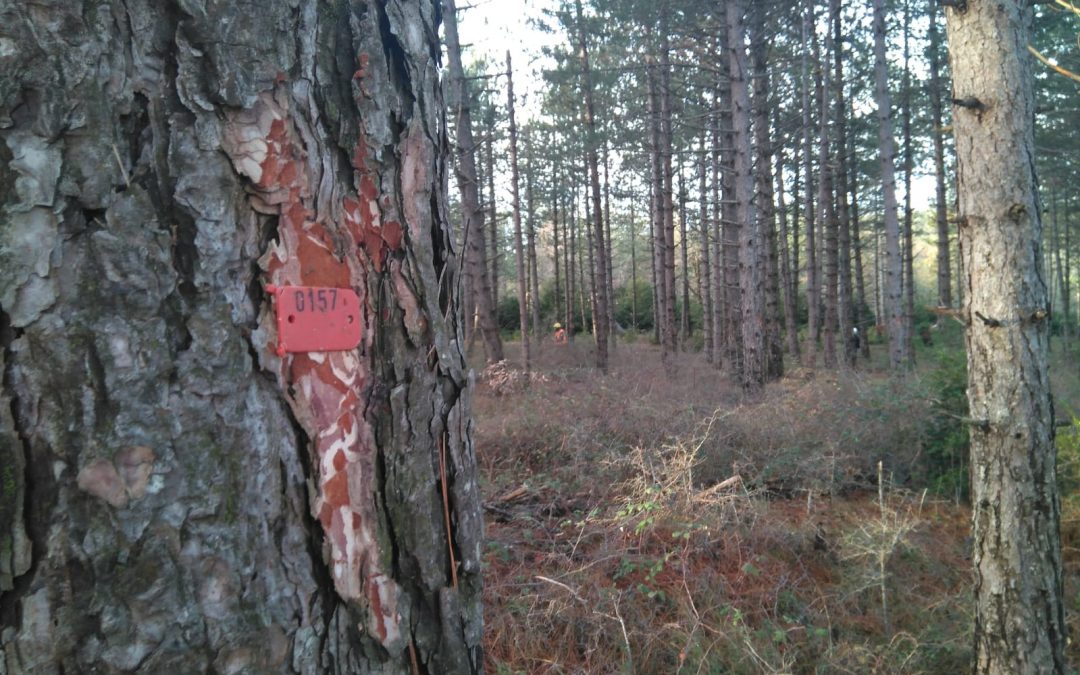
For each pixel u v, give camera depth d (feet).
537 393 27.58
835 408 23.82
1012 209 10.06
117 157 3.01
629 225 108.06
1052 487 10.22
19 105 2.85
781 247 61.87
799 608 13.05
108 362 2.95
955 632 12.57
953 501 20.12
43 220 2.86
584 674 10.55
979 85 10.23
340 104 3.77
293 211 3.50
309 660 3.53
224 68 3.27
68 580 2.88
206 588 3.16
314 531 3.58
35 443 2.83
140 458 3.00
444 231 4.51
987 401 10.47
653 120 50.62
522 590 12.55
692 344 76.13
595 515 15.72
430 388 4.17
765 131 42.91
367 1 3.93
